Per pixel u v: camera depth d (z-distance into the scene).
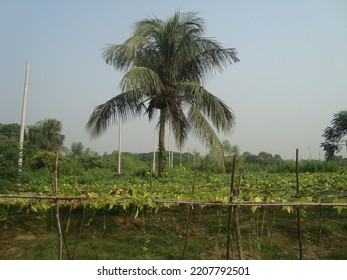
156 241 6.29
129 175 16.41
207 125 13.60
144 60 14.42
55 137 28.97
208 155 14.73
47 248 5.94
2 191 7.31
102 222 7.10
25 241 6.34
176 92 13.98
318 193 7.32
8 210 6.79
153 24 14.78
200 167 16.80
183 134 14.95
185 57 14.13
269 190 8.26
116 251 5.87
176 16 14.61
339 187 8.37
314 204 4.42
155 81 12.98
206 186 9.88
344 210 7.69
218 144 13.80
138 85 12.20
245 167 21.16
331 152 28.83
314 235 6.48
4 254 5.81
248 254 5.76
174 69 14.09
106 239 6.47
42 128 28.45
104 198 4.88
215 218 7.35
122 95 13.91
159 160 14.88
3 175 7.51
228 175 14.64
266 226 6.86
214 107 13.48
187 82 14.57
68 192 6.05
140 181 12.58
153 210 7.39
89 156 27.83
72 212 7.20
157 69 14.51
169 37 14.20
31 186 9.57
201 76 14.85
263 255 5.70
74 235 6.60
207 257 5.64
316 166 18.95
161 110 14.78
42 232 6.77
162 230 6.84
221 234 6.58
